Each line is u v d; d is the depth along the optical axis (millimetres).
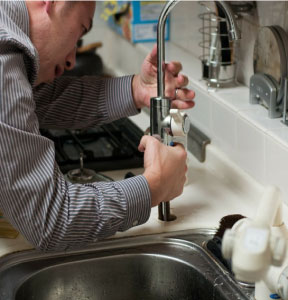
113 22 2365
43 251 1159
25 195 1071
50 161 1112
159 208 1318
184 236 1276
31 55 1162
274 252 786
